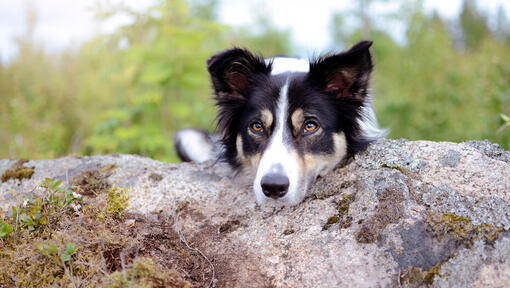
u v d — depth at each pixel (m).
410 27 2.35
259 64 0.97
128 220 0.86
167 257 0.82
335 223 0.81
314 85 0.93
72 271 0.78
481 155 0.84
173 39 1.47
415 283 0.74
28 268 0.79
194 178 0.94
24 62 2.13
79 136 1.77
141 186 0.92
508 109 1.28
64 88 1.94
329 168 0.93
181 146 1.29
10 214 0.86
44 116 1.76
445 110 1.69
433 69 1.99
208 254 0.82
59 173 0.95
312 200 0.86
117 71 1.54
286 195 0.85
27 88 1.97
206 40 1.59
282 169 0.85
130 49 1.49
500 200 0.77
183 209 0.89
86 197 0.89
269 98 0.93
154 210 0.89
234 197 0.90
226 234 0.84
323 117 0.92
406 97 1.85
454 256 0.74
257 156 0.93
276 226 0.83
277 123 0.91
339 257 0.77
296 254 0.79
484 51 1.99
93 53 1.60
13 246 0.81
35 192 0.91
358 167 0.88
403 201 0.79
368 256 0.77
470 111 1.63
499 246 0.74
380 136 0.99
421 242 0.76
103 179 0.93
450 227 0.76
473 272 0.73
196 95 1.63
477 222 0.76
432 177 0.82
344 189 0.85
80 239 0.80
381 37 2.73
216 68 0.96
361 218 0.80
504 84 1.34
